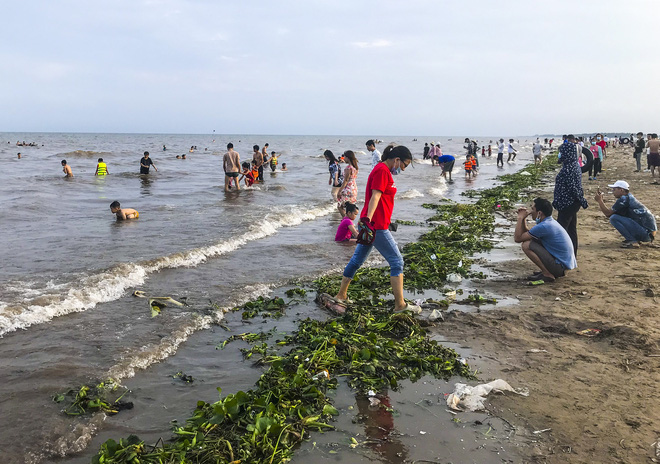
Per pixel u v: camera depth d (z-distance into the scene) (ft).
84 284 22.40
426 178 86.53
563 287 22.89
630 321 18.22
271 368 14.73
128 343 16.76
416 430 11.88
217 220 40.50
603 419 12.09
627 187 31.35
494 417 12.37
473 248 32.24
